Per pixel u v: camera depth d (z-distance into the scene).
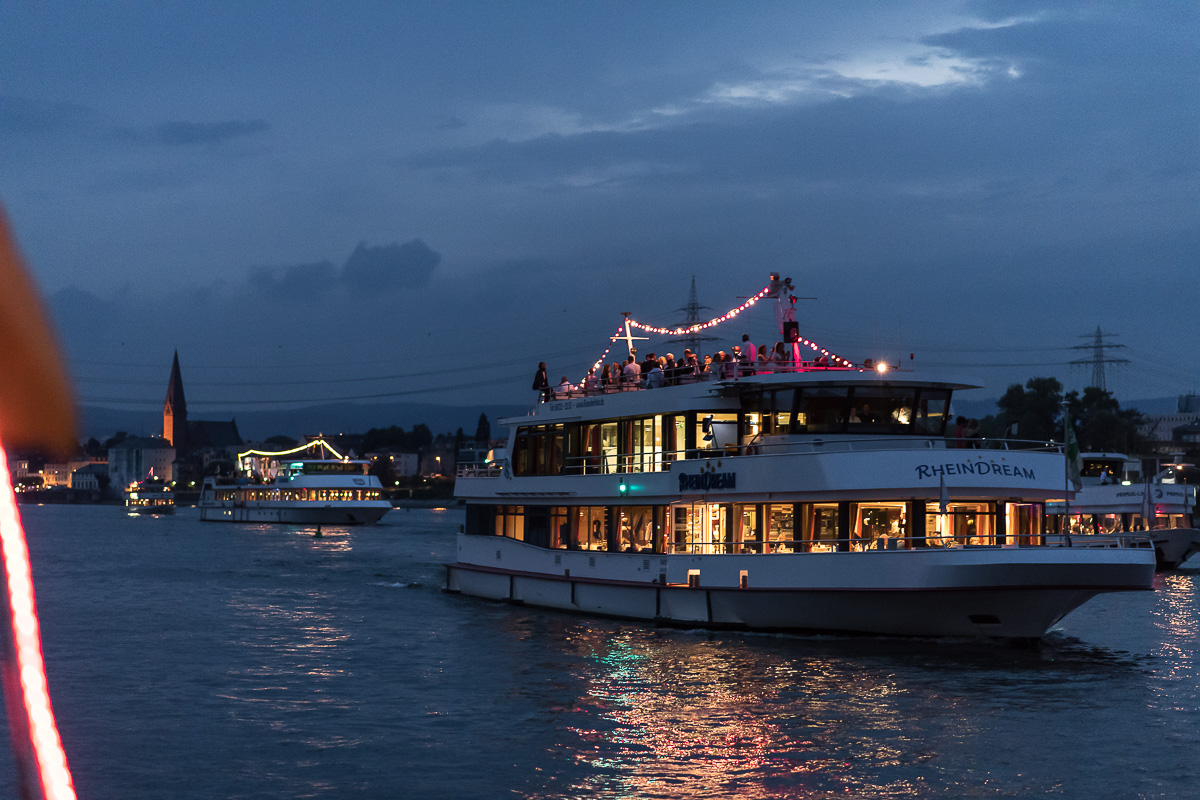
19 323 2.04
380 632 41.75
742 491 37.44
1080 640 39.47
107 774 22.11
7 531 2.64
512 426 49.56
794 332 41.38
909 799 20.30
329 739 24.86
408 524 168.00
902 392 37.78
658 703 28.09
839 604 35.41
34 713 2.95
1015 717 26.36
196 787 21.25
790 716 26.50
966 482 34.22
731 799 20.33
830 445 36.78
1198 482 138.25
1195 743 24.12
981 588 32.69
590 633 39.75
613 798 20.36
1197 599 57.44
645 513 42.03
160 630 42.94
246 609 50.47
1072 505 78.62
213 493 186.12
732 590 37.50
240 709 28.06
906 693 28.94
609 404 43.34
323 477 160.25
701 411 39.66
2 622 2.76
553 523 46.94
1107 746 23.81
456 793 20.78
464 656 35.75
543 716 26.92
